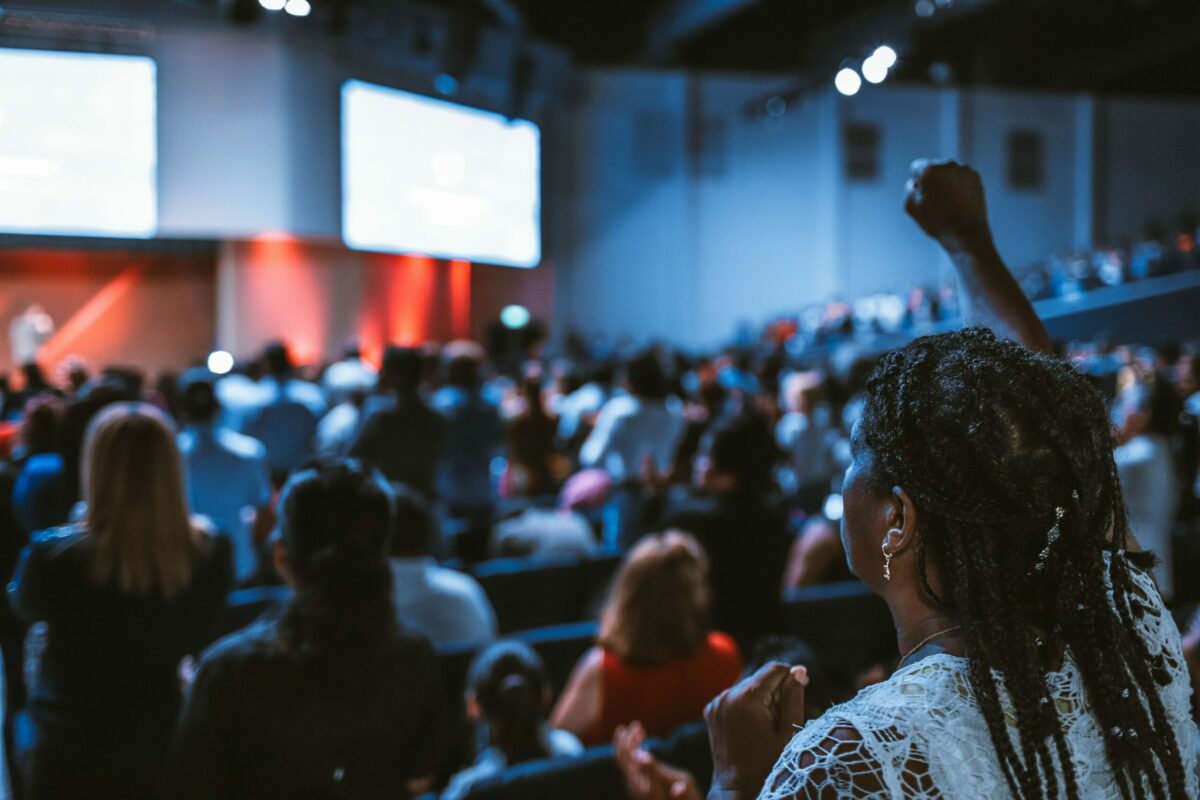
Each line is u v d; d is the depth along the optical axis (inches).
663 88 855.1
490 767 97.0
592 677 105.9
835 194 884.6
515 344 671.8
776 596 136.3
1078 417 33.4
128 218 528.1
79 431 139.6
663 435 231.0
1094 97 936.3
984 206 53.7
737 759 40.0
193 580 90.8
